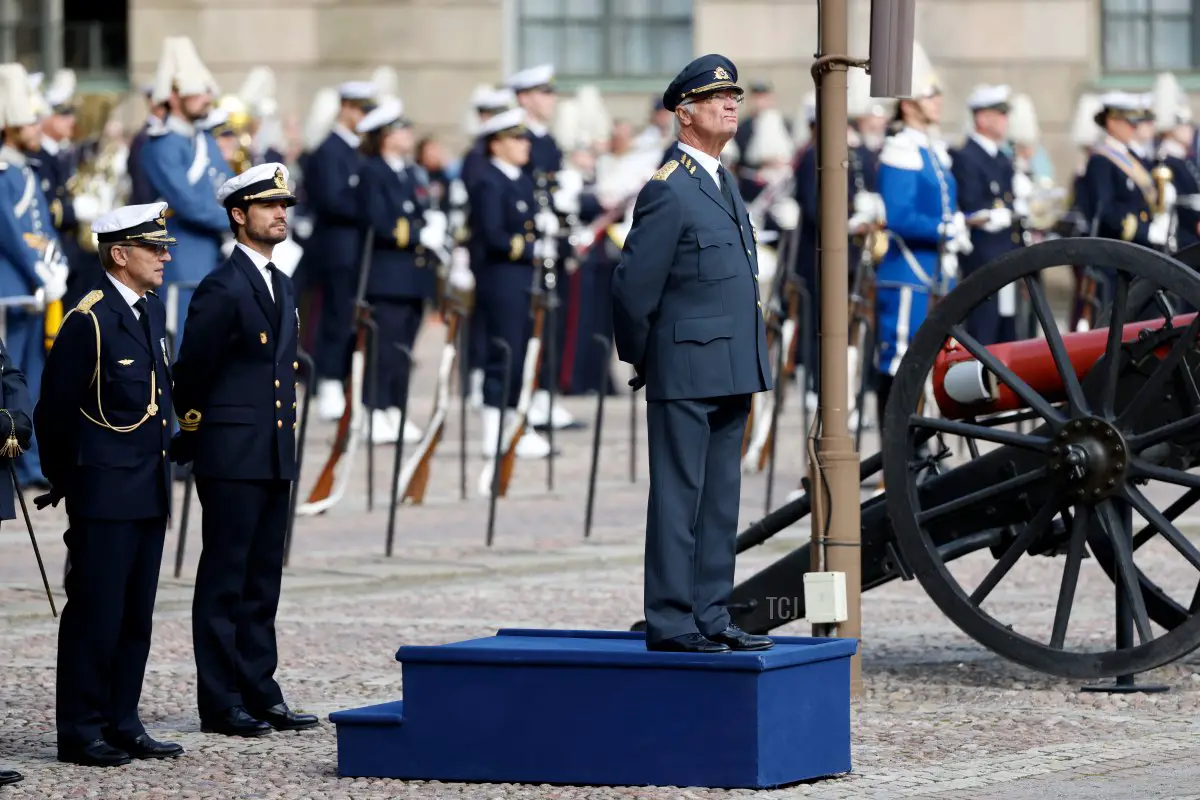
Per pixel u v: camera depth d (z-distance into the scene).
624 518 31.11
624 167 44.44
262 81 48.19
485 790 16.27
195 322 18.52
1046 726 18.42
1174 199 39.41
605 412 45.28
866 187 36.34
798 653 16.17
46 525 30.36
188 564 26.95
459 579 26.50
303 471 35.75
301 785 16.56
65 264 32.78
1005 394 20.55
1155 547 28.66
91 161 38.91
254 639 18.73
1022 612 24.00
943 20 60.28
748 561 27.73
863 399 30.69
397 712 16.89
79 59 64.56
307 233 47.28
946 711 19.20
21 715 19.31
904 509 20.28
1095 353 19.97
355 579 25.70
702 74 16.84
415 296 38.41
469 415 43.84
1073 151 60.06
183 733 18.70
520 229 35.97
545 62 63.84
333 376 39.44
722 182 16.97
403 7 62.72
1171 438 19.44
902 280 31.94
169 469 17.88
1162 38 61.44
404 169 38.31
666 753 16.11
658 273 16.61
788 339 34.88
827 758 16.50
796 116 61.09
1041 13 60.00
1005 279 19.80
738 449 17.05
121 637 17.72
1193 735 18.02
